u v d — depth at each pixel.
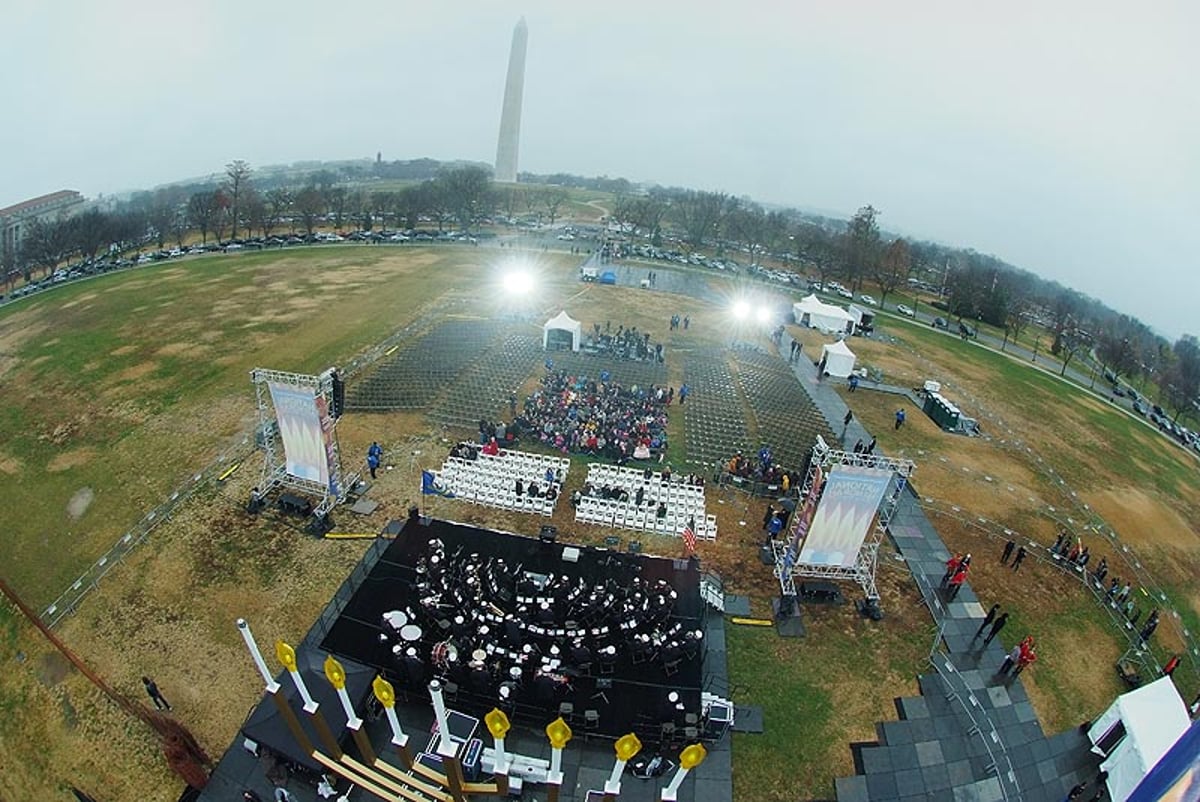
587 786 20.31
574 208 184.12
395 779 19.14
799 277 107.69
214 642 24.77
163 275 77.75
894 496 37.84
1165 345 126.88
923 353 72.31
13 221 122.06
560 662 23.14
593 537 32.25
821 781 21.41
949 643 27.78
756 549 32.72
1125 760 21.45
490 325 62.22
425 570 27.30
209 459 36.75
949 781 21.88
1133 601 32.50
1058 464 47.78
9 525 31.69
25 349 53.22
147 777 20.19
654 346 59.94
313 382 30.16
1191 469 53.91
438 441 39.91
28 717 22.16
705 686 24.45
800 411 49.28
